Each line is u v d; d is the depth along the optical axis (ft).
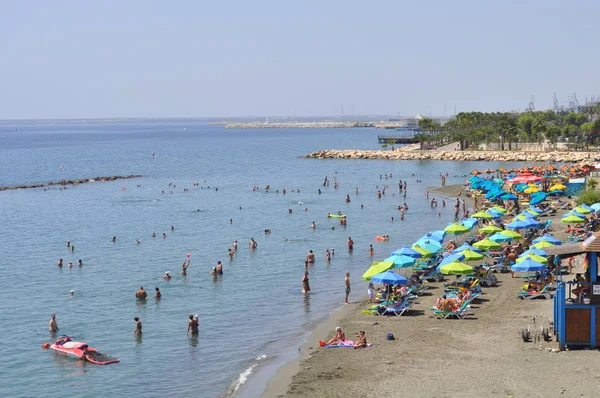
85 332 135.85
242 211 314.14
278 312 148.36
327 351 118.21
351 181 440.45
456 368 103.86
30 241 244.42
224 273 188.14
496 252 189.47
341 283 174.91
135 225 278.05
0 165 642.63
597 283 106.73
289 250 220.84
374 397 95.09
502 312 134.82
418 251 166.91
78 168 598.34
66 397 102.99
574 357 103.96
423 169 512.22
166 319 144.36
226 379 108.88
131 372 113.19
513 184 361.10
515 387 94.02
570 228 226.99
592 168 404.77
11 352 123.54
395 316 138.00
